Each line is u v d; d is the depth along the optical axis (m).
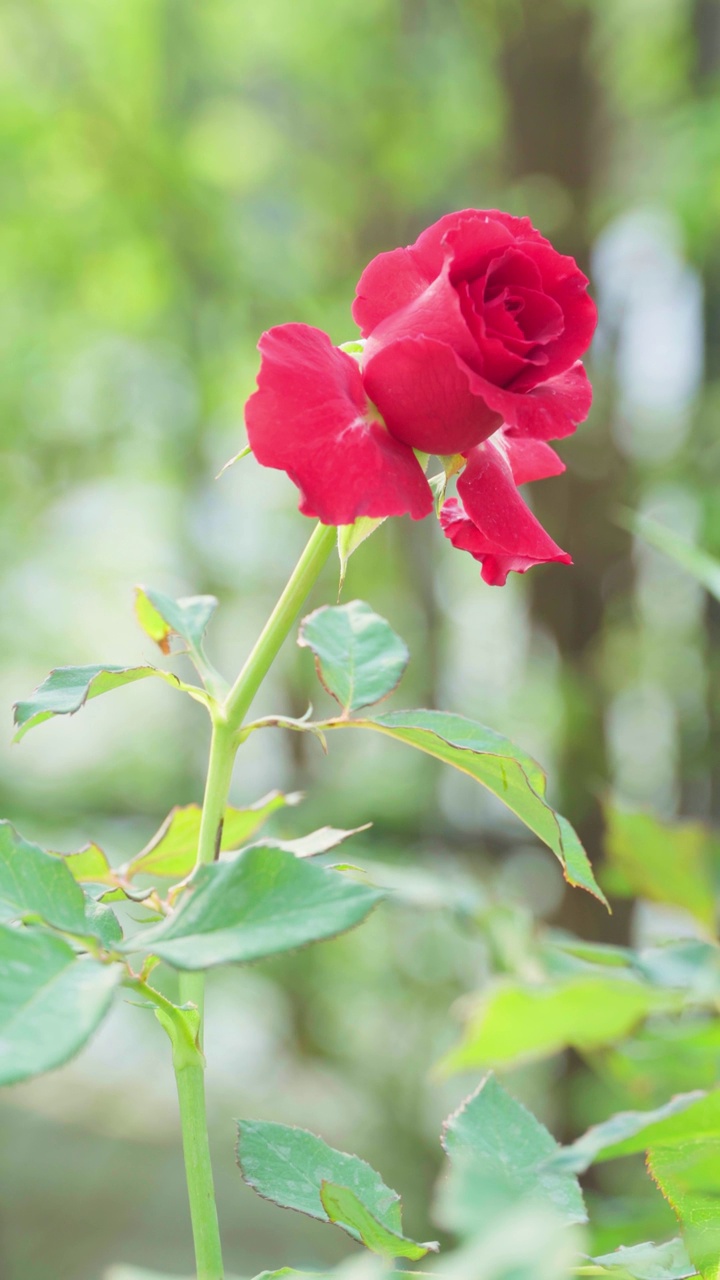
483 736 0.96
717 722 3.26
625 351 3.92
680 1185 0.90
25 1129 5.26
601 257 3.95
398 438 0.94
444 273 0.93
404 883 1.20
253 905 0.84
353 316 0.96
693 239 3.39
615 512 3.79
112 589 5.02
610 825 1.13
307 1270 0.91
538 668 4.01
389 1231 0.89
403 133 4.55
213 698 0.94
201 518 4.89
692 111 3.51
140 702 5.31
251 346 4.45
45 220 4.13
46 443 4.53
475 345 0.92
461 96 4.56
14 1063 0.80
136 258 4.25
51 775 4.58
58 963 0.83
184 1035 0.92
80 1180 4.83
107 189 4.12
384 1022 4.26
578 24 3.98
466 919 1.17
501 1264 0.71
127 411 4.51
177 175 4.09
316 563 0.94
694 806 3.38
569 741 3.60
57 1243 4.48
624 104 4.25
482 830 3.61
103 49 4.42
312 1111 4.74
